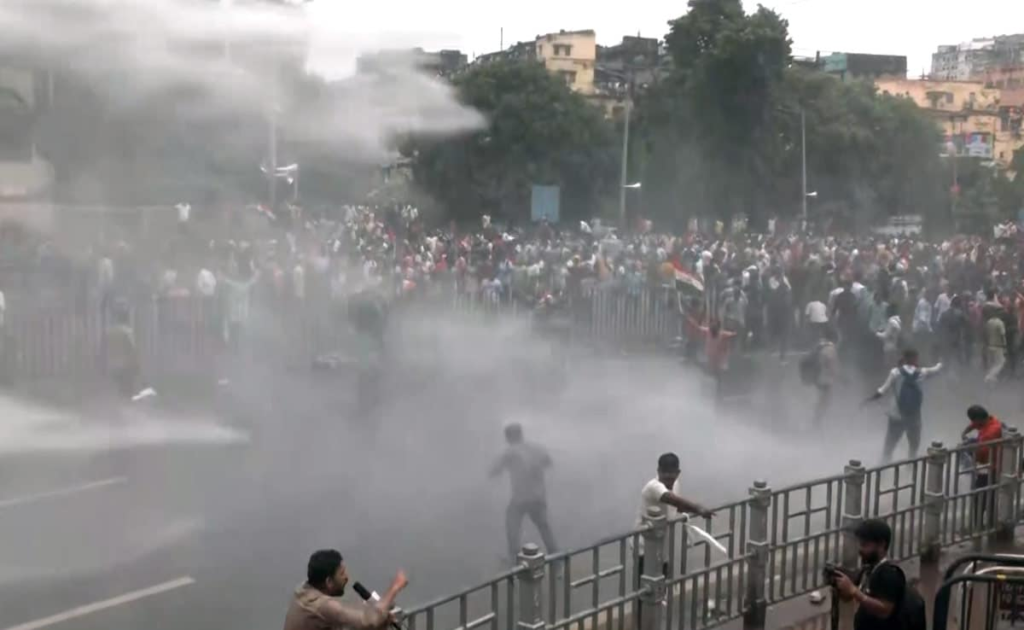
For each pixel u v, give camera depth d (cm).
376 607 497
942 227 5631
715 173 4419
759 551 717
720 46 4312
